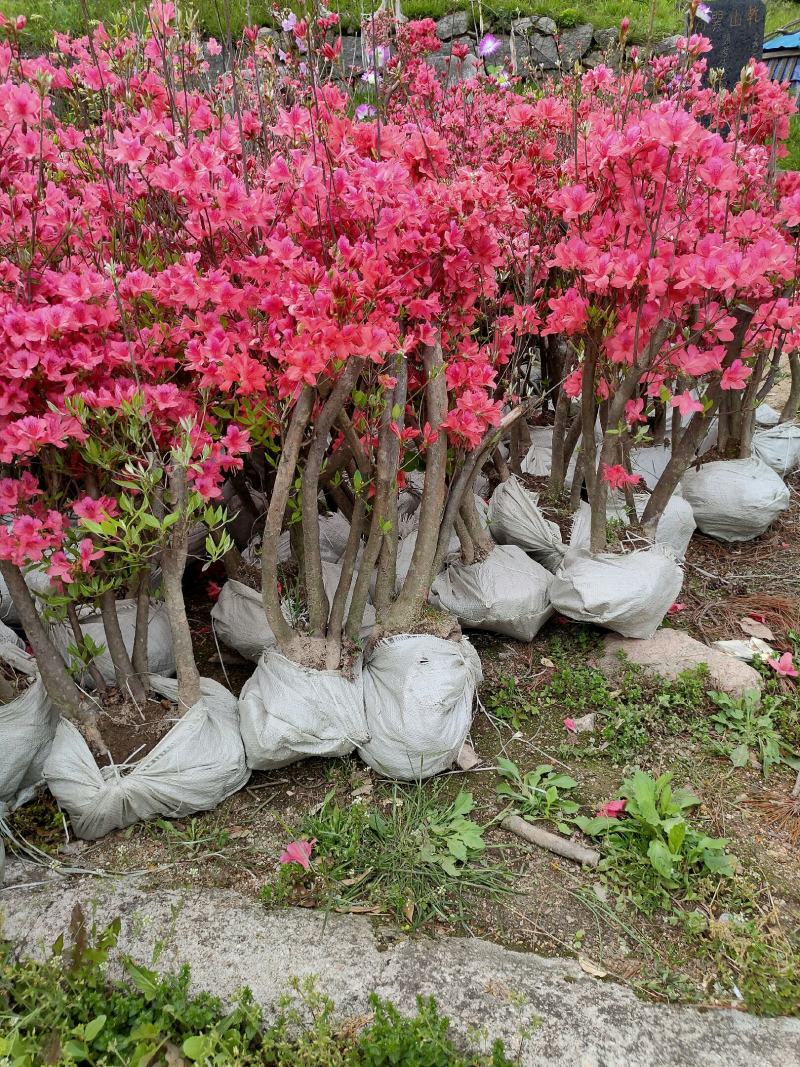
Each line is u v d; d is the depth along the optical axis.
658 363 2.53
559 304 2.54
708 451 3.92
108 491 2.32
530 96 3.41
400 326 2.38
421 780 2.35
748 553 3.70
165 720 2.31
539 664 2.96
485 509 3.42
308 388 2.07
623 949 1.89
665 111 2.30
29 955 1.83
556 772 2.45
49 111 2.59
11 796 2.27
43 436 1.80
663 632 2.97
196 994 1.75
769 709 2.64
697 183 2.84
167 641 2.80
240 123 2.35
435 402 2.43
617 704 2.68
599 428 3.78
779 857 2.15
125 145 2.03
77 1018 1.70
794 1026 1.71
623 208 2.54
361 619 2.63
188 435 1.89
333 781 2.38
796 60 7.93
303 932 1.90
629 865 2.10
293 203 2.15
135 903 1.98
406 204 2.06
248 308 2.08
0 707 2.27
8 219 2.01
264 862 2.12
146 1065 1.58
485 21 7.43
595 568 2.87
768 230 2.63
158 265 2.31
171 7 2.40
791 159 7.32
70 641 2.64
